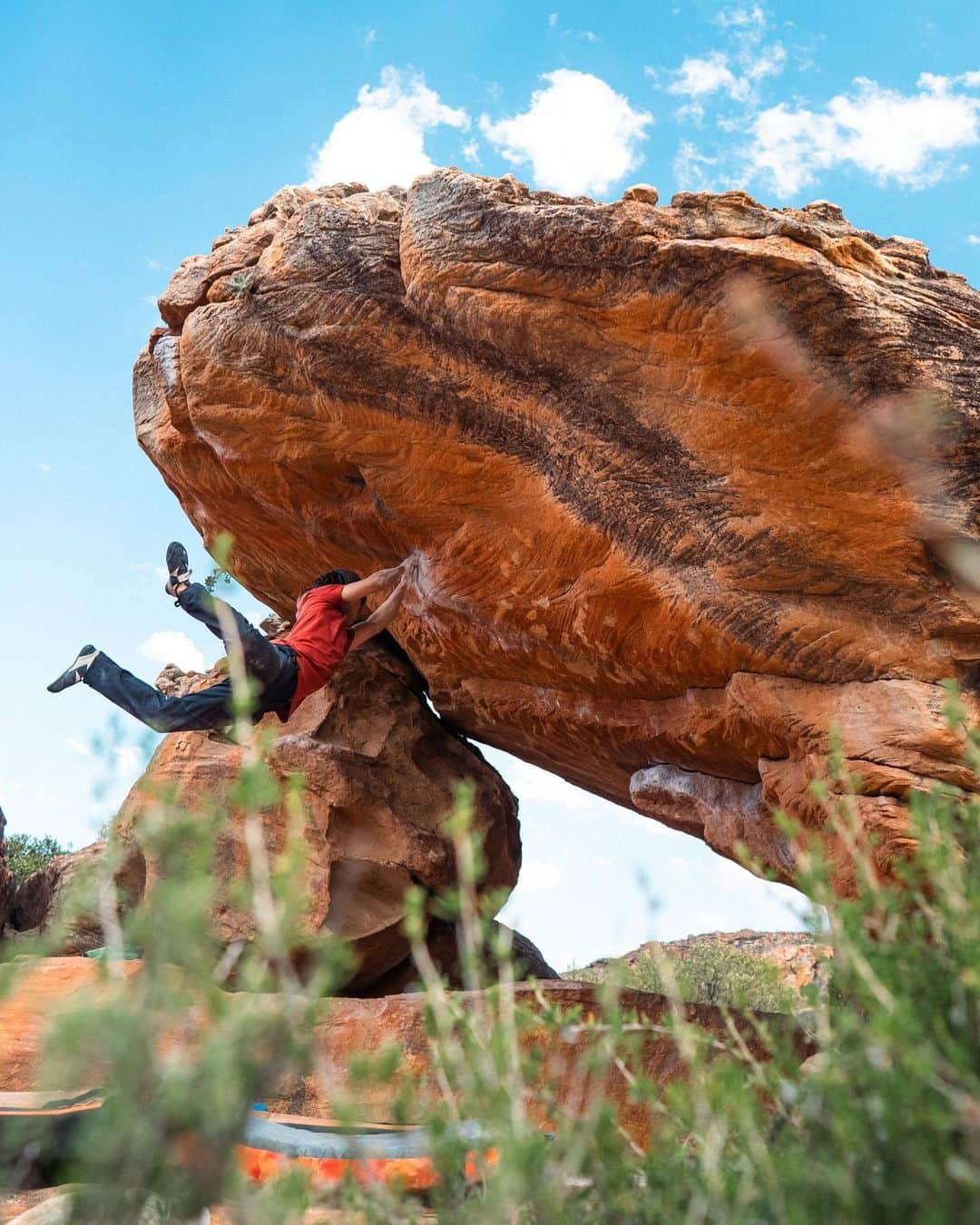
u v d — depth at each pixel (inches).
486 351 261.3
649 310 231.6
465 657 338.3
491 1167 85.3
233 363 287.9
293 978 72.8
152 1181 68.7
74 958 258.1
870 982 84.8
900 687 245.1
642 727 309.6
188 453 333.7
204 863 74.3
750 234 222.5
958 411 224.4
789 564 252.2
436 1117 85.6
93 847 405.7
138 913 69.7
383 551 323.6
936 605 244.4
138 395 358.3
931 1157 75.7
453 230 245.8
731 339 227.5
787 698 259.1
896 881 235.9
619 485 262.8
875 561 245.3
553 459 270.5
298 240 276.8
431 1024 91.3
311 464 301.9
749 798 300.8
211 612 251.6
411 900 93.7
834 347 223.9
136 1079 65.2
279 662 261.0
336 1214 102.7
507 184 243.8
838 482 239.0
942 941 97.7
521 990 258.2
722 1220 79.0
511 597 297.4
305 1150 157.9
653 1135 95.8
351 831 339.6
